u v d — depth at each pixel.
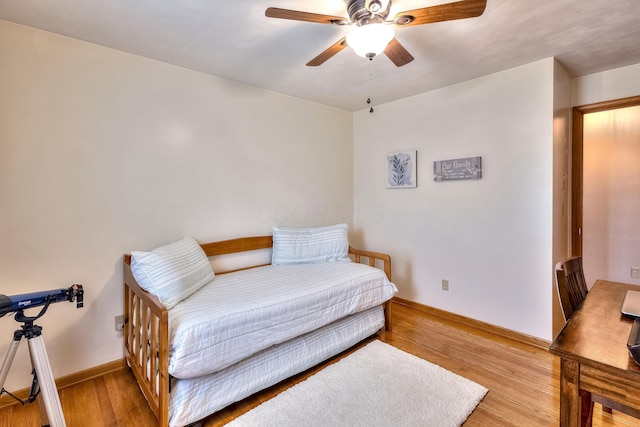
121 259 2.18
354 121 3.83
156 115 2.31
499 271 2.67
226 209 2.72
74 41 1.97
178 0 1.58
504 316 2.66
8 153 1.78
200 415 1.62
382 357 2.30
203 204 2.58
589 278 3.65
